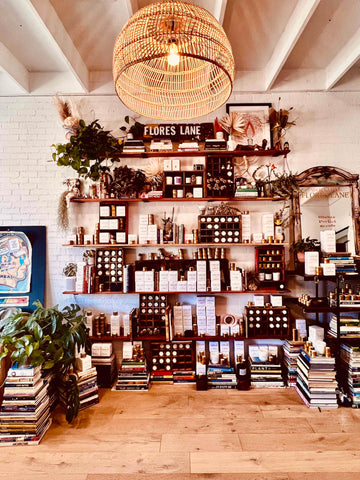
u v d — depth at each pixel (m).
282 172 3.83
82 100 3.87
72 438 2.56
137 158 3.86
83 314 3.62
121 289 3.60
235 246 3.81
